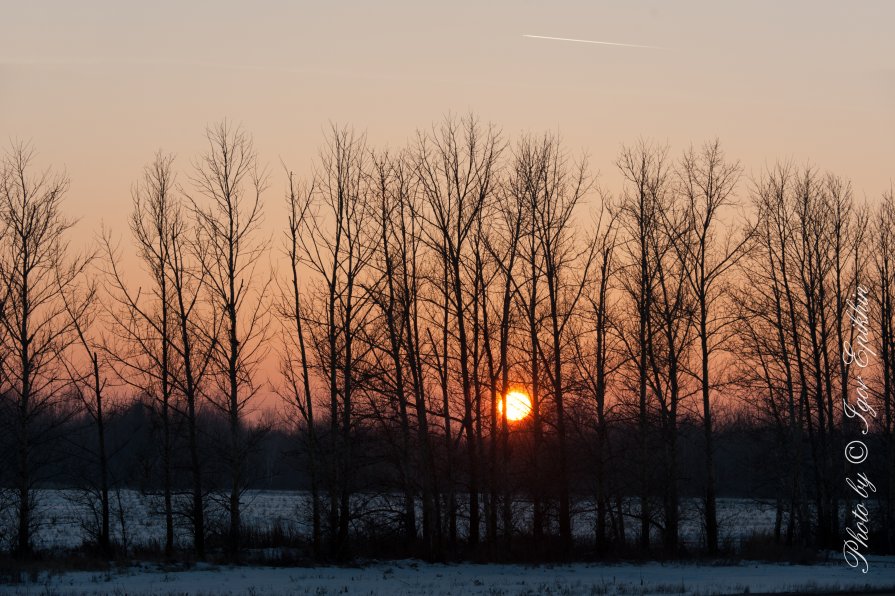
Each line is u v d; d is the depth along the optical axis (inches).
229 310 1729.8
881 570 1675.7
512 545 1834.4
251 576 1425.9
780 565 1772.9
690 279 2021.4
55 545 2101.4
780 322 2183.8
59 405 1872.5
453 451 1877.5
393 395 1769.2
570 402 1990.7
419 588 1269.7
